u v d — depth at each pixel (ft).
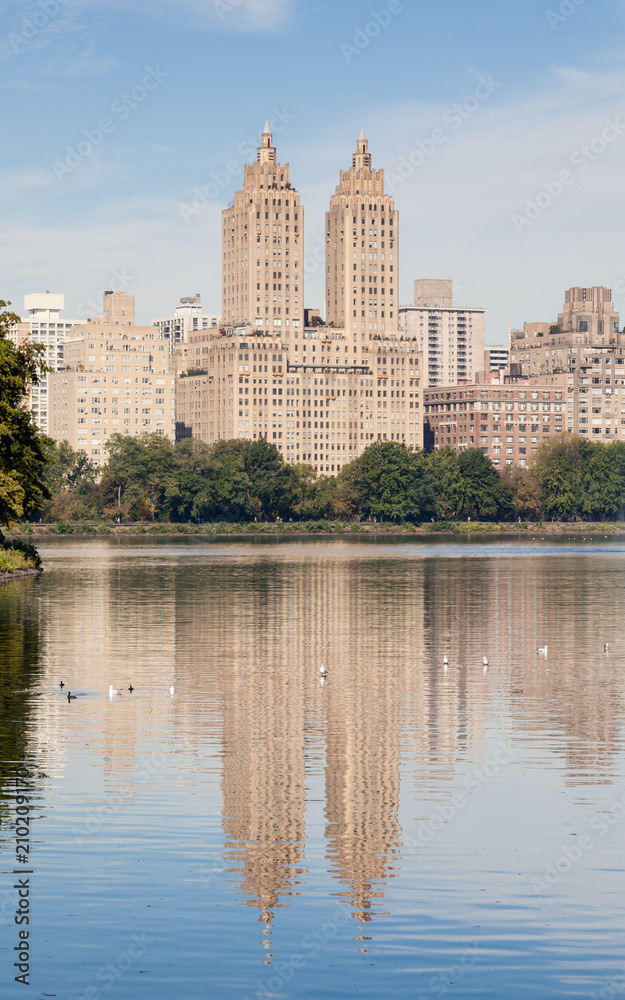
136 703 208.03
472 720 195.00
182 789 151.84
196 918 112.57
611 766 164.76
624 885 120.98
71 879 121.08
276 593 453.58
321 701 211.41
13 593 444.55
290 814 142.00
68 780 155.84
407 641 298.76
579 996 99.14
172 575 565.53
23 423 450.71
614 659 266.77
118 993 99.45
